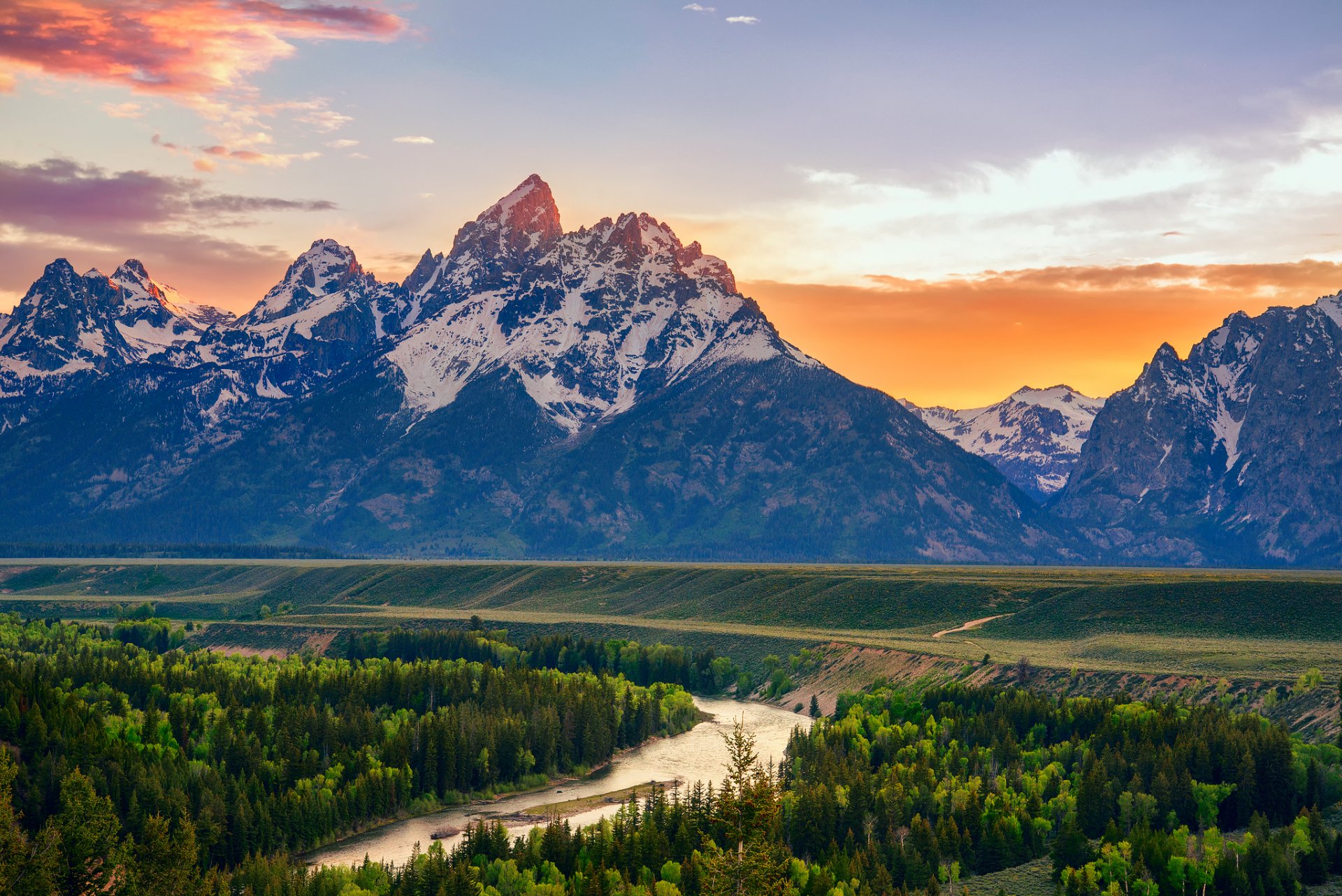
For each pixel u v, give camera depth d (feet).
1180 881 611.06
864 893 598.34
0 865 595.88
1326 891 609.83
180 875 620.08
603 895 597.93
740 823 515.91
